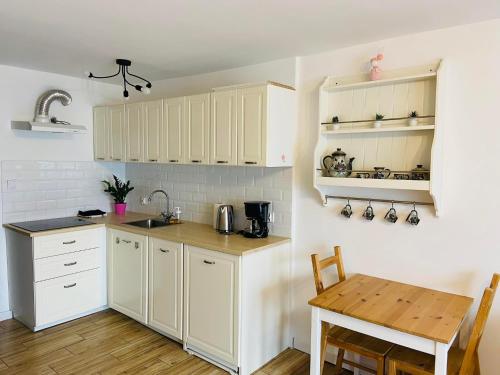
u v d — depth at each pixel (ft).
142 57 9.92
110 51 9.43
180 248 9.84
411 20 7.16
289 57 9.68
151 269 10.66
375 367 8.79
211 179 11.73
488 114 7.22
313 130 9.49
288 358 9.76
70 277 11.39
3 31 8.00
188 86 12.06
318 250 9.61
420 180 7.60
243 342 8.80
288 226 9.99
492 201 7.27
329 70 9.15
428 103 7.83
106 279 12.26
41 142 12.22
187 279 9.71
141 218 12.95
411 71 7.97
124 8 6.71
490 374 7.43
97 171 13.75
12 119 11.48
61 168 12.76
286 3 6.43
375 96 8.50
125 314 11.73
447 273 7.81
